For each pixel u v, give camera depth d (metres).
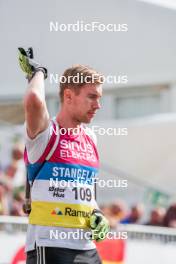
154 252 15.17
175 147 20.47
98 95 7.49
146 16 21.27
